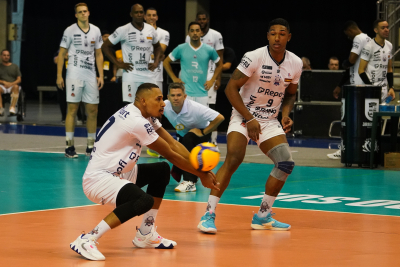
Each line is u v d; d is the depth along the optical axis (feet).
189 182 43.88
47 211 35.32
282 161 30.89
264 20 151.64
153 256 25.46
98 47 62.44
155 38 63.36
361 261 24.81
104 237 29.14
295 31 148.87
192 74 62.39
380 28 59.98
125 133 25.48
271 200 31.22
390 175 52.95
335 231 30.96
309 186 46.65
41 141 75.41
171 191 43.96
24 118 109.81
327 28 146.61
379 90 56.80
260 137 31.50
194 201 39.73
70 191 42.60
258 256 25.52
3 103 102.06
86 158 61.05
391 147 59.21
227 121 92.84
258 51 31.01
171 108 45.96
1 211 35.22
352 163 57.67
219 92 91.56
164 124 93.35
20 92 103.09
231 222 33.32
